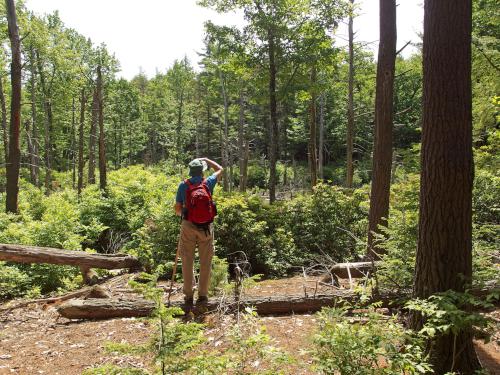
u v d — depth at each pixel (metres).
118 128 52.91
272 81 14.54
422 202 3.80
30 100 34.47
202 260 5.82
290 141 48.62
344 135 44.25
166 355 2.76
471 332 3.63
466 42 3.62
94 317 5.96
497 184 9.15
